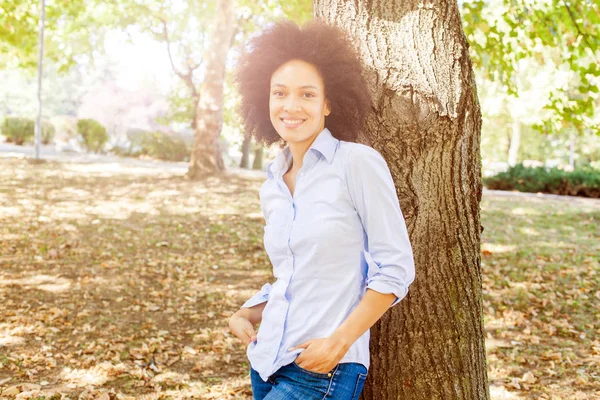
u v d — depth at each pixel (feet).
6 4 45.42
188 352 16.22
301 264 5.79
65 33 60.75
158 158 76.38
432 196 7.45
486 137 109.81
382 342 7.64
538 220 37.70
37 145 57.36
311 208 5.75
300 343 5.80
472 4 19.93
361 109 6.49
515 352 16.48
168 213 35.70
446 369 7.52
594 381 14.56
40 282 21.99
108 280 22.74
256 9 52.80
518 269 25.72
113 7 59.26
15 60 62.18
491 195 49.49
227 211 36.94
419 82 7.34
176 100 82.58
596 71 18.92
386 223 5.59
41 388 13.47
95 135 79.87
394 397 7.61
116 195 40.45
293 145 6.25
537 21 19.17
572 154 119.55
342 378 5.80
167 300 20.89
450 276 7.55
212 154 48.93
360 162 5.63
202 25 68.80
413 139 7.37
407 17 7.43
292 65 6.12
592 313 20.34
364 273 5.90
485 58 20.11
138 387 13.84
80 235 29.53
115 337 17.06
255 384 6.41
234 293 22.17
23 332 16.88
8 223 30.96
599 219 38.32
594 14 18.56
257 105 6.87
